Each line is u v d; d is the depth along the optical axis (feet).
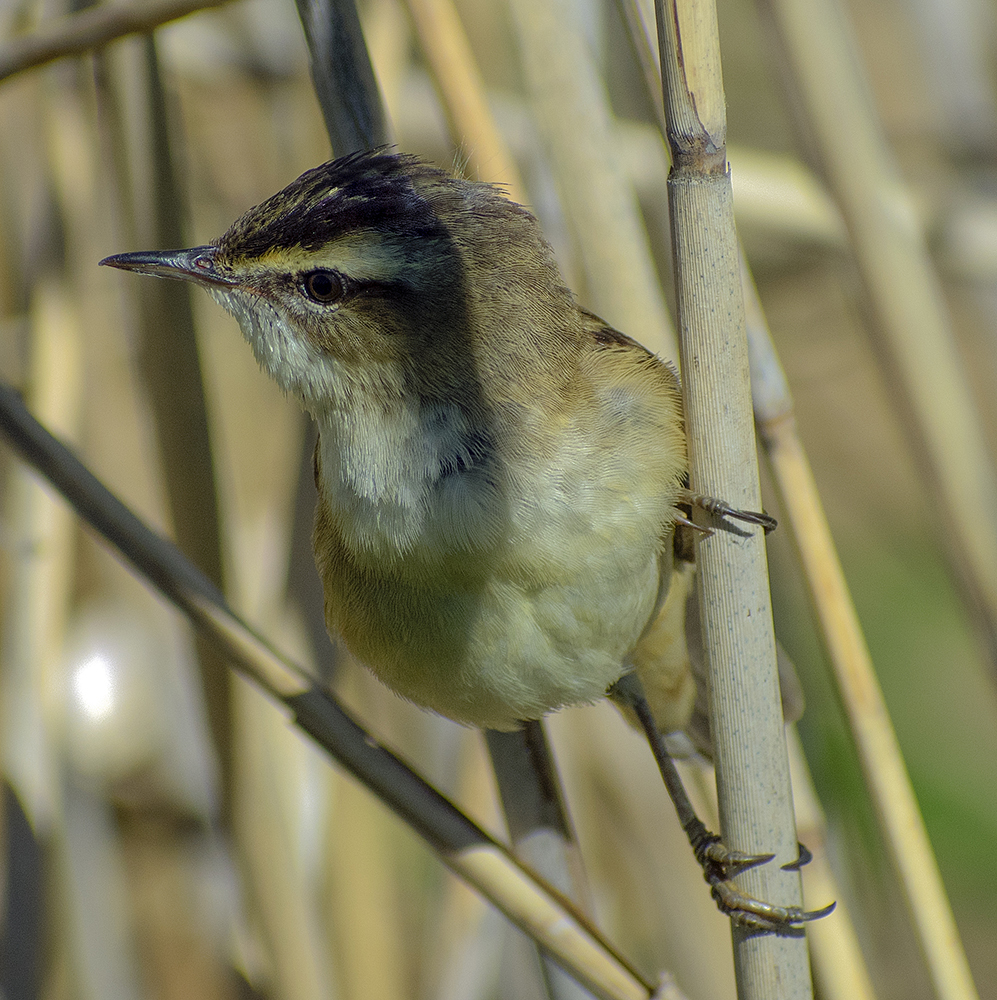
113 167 6.77
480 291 6.71
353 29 6.72
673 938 6.89
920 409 6.82
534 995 6.89
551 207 6.84
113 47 6.77
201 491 6.75
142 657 6.94
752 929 6.68
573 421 6.70
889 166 6.88
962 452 6.82
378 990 6.85
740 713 6.67
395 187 6.72
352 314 6.71
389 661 6.72
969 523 6.82
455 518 6.70
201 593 6.70
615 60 7.00
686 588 6.75
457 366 6.70
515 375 6.70
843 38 6.85
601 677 6.72
